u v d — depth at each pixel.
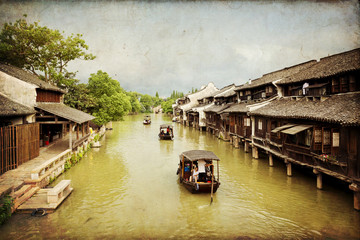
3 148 11.41
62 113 16.55
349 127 9.10
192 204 10.38
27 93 15.18
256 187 12.34
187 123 46.31
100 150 22.05
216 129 30.69
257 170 15.27
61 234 7.74
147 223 8.66
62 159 15.08
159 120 62.38
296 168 15.53
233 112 22.75
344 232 8.02
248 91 23.02
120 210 9.68
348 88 11.12
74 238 7.53
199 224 8.64
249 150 21.62
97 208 9.81
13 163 12.08
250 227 8.45
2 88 14.87
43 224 8.33
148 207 10.02
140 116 81.75
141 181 13.34
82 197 10.94
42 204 9.38
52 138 20.98
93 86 31.36
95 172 14.94
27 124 13.48
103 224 8.49
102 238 7.57
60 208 9.67
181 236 7.81
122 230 8.10
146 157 19.27
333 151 10.13
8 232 7.74
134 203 10.41
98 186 12.45
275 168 15.70
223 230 8.22
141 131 37.22
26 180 10.48
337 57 14.13
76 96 27.00
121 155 19.94
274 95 18.02
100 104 29.38
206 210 9.81
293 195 11.23
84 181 13.19
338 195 11.08
